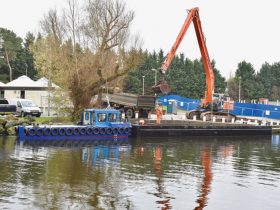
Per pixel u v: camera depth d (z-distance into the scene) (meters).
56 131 35.81
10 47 107.44
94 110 38.50
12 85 60.50
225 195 17.75
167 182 19.75
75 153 28.06
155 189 18.19
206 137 43.09
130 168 23.05
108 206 15.32
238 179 21.23
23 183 18.42
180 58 118.31
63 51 43.78
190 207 15.70
